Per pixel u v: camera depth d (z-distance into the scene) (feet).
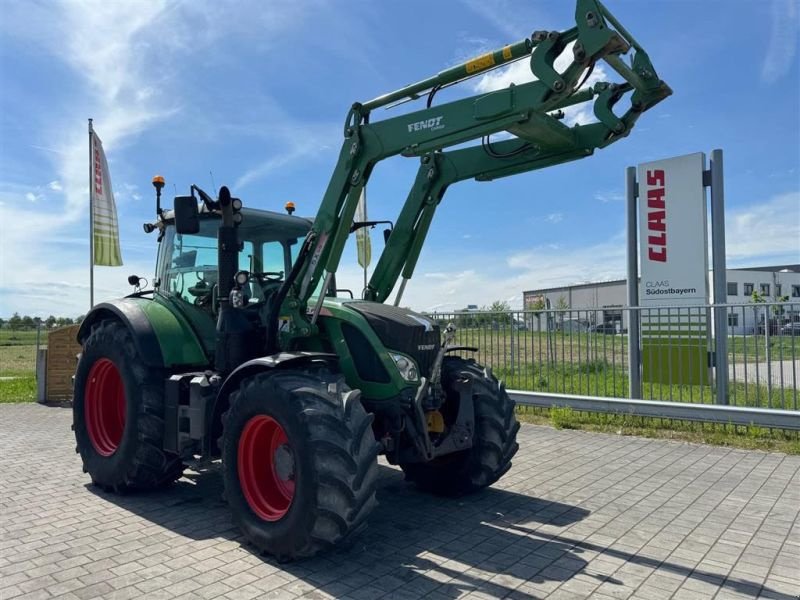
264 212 18.63
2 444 23.88
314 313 14.62
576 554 12.51
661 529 14.01
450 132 13.41
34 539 13.39
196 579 11.27
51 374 35.91
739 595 10.64
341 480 11.35
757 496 16.57
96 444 17.83
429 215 17.04
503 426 15.97
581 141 14.26
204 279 17.70
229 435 13.20
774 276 160.86
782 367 23.56
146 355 15.90
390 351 14.20
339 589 10.86
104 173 39.88
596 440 23.85
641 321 27.22
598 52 11.21
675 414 24.77
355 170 14.89
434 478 16.80
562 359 28.50
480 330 31.07
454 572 11.61
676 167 28.19
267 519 12.53
